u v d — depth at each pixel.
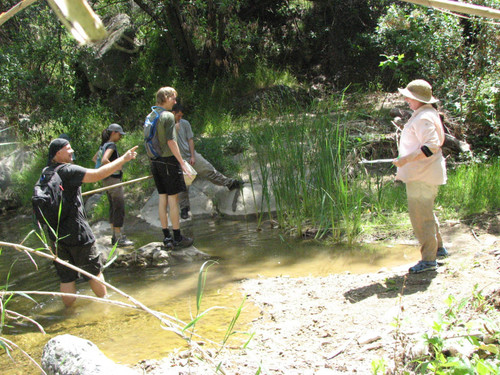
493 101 9.73
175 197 6.57
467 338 2.60
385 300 4.21
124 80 15.13
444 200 7.26
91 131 13.51
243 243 7.08
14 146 12.77
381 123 10.21
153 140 6.37
